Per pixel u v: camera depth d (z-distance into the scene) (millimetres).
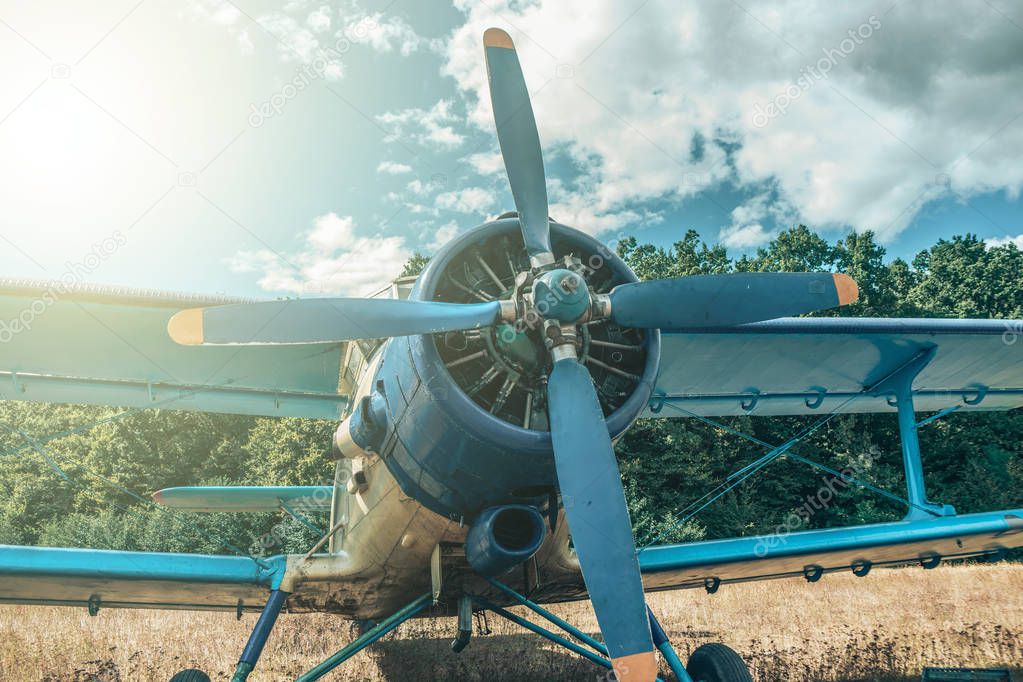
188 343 4133
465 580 5461
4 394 7340
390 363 4625
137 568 5371
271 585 5660
